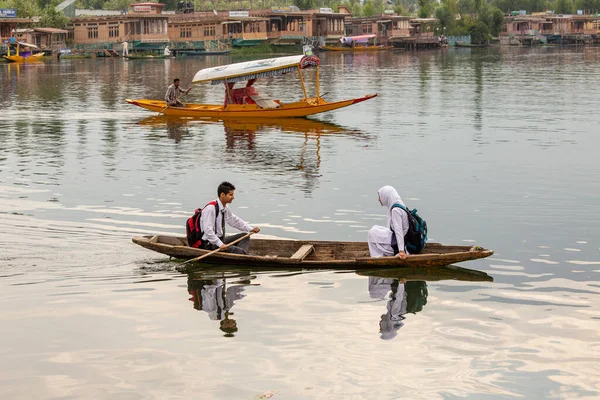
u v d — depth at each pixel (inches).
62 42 3506.4
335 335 297.9
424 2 5196.9
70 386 255.8
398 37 4379.9
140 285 359.6
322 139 840.3
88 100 1330.0
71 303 334.3
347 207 513.7
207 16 3742.6
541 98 1284.4
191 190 572.7
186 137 862.5
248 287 356.8
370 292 348.2
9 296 342.3
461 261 378.9
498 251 411.5
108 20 3435.0
